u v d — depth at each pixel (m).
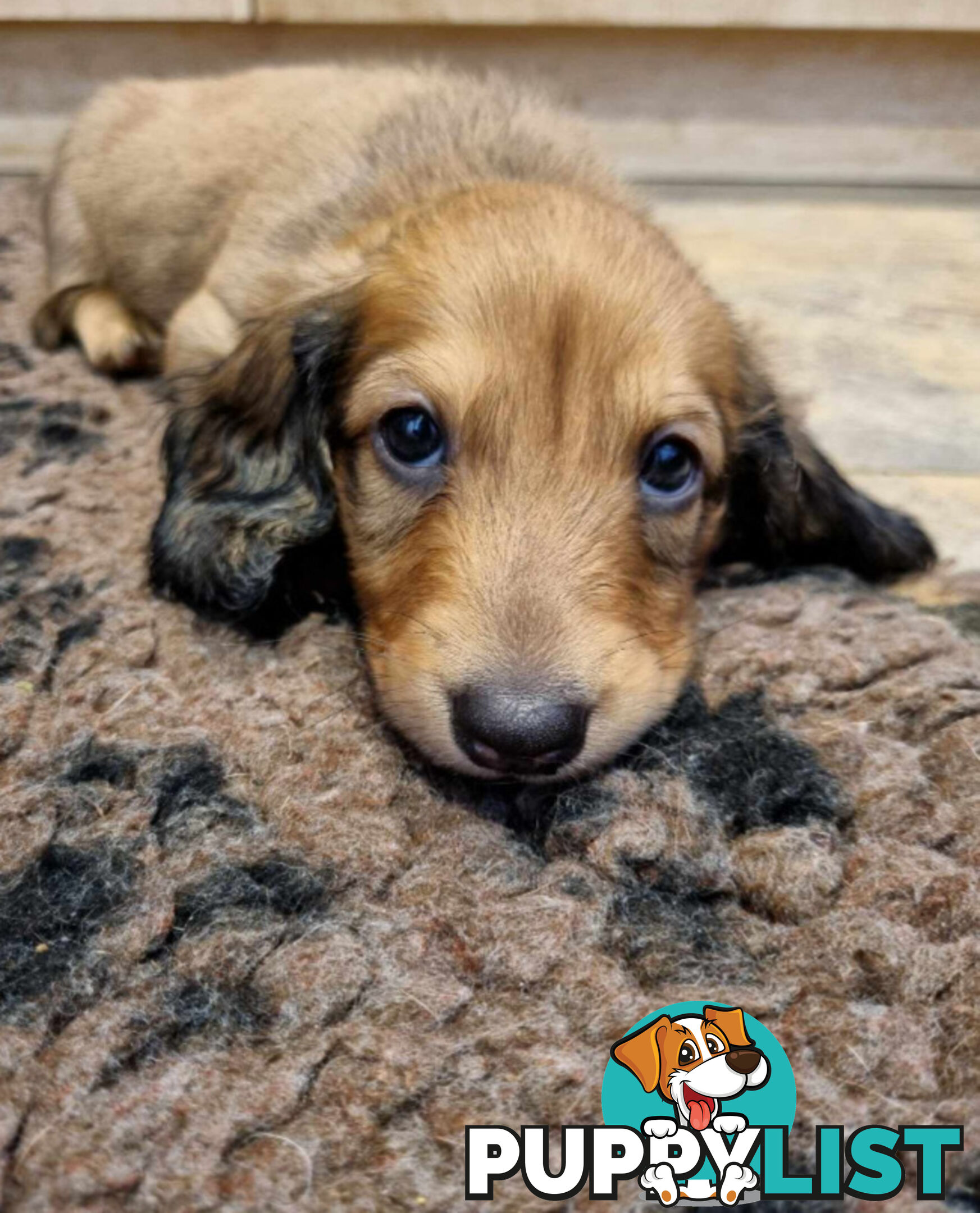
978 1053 0.14
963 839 0.17
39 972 0.15
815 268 0.41
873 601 0.23
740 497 0.24
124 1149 0.13
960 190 0.50
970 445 0.30
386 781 0.18
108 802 0.17
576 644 0.17
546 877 0.16
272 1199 0.12
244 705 0.19
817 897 0.16
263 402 0.22
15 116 0.49
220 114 0.33
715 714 0.20
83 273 0.36
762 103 0.50
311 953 0.15
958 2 0.46
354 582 0.21
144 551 0.23
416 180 0.25
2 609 0.21
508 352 0.18
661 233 0.23
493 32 0.49
